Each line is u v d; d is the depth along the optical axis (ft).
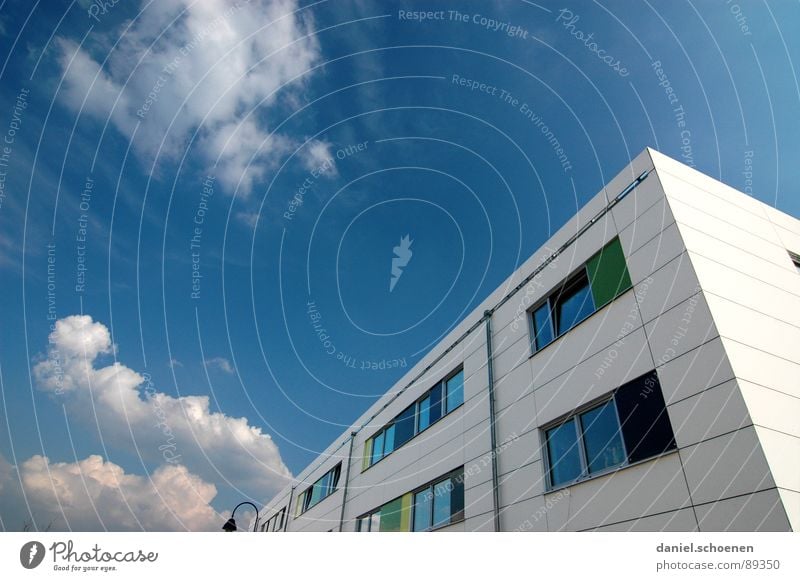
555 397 25.81
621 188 25.70
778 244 24.90
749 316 19.56
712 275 20.18
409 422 44.93
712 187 24.80
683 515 16.75
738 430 16.06
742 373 17.11
